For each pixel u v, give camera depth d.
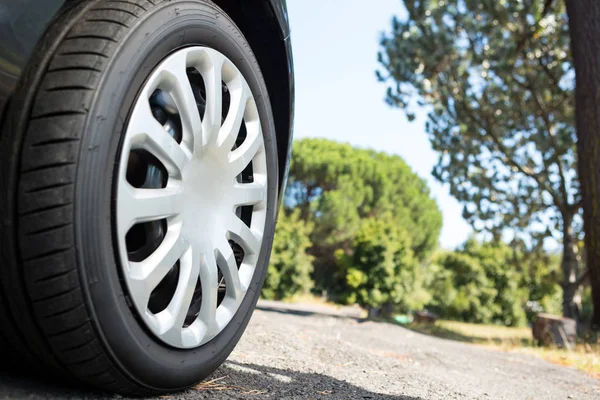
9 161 1.23
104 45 1.35
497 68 13.64
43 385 1.41
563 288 14.15
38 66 1.30
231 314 1.78
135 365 1.39
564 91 13.78
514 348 7.37
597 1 7.21
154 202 1.43
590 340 7.85
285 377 2.13
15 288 1.22
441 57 14.03
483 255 27.09
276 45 2.04
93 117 1.28
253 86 1.92
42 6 1.32
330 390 2.05
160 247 1.48
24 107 1.26
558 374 4.44
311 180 35.31
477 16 13.84
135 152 1.45
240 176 1.88
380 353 4.07
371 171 35.97
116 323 1.32
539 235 15.38
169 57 1.52
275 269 23.53
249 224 1.94
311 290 31.73
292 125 2.24
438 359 4.25
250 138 1.88
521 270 18.30
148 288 1.41
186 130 1.56
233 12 1.96
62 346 1.27
